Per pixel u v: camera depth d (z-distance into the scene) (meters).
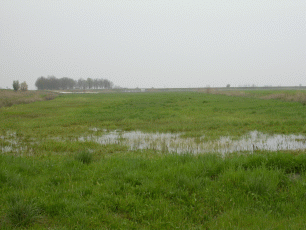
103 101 35.25
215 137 11.03
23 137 11.23
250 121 14.77
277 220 3.94
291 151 8.05
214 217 4.11
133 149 9.18
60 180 5.40
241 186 5.00
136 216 4.04
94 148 9.24
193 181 5.18
